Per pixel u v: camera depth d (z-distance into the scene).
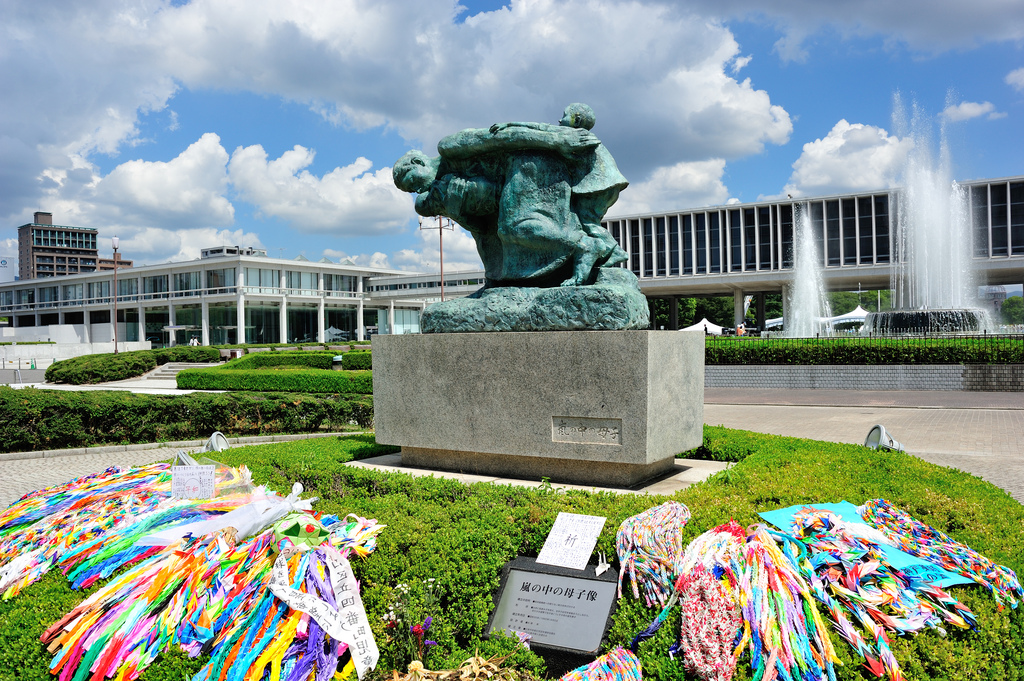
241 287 52.53
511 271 6.45
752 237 42.75
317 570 3.42
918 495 4.47
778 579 3.17
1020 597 3.21
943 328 24.00
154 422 12.70
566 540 3.89
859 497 4.42
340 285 61.12
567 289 5.86
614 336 5.48
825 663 2.92
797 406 17.06
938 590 3.17
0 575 4.13
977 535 3.87
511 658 3.35
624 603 3.48
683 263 45.16
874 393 19.33
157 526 4.44
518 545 4.05
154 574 3.62
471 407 6.12
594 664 3.14
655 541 3.58
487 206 6.54
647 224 46.50
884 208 38.88
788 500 4.37
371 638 3.29
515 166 6.18
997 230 36.09
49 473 9.81
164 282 57.91
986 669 2.87
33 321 71.88
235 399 13.32
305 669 3.17
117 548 4.11
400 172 6.96
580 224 6.25
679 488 5.57
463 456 6.39
